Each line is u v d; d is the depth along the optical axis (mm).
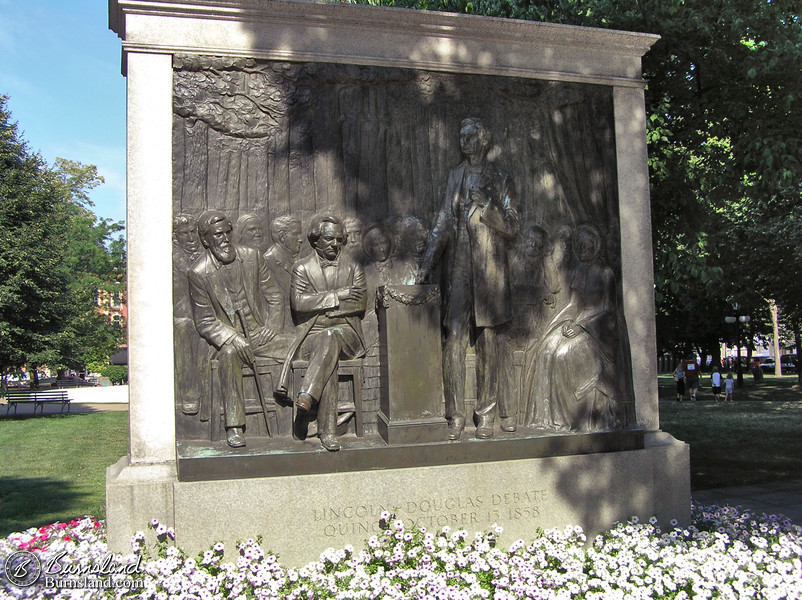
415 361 4902
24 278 20375
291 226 4957
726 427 14008
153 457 4578
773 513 7082
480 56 5406
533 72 5500
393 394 4848
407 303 4910
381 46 5191
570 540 4910
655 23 7926
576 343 5422
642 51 5793
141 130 4676
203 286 4727
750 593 4105
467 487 4883
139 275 4617
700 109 8562
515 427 5266
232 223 4863
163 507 4391
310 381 4742
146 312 4609
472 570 4344
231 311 4754
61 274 22219
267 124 4957
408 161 5242
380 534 4652
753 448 11180
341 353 4973
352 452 4676
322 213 5039
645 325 5652
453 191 5297
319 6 4977
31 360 20984
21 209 20984
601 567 4449
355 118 5148
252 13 4895
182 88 4781
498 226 5254
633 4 7984
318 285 4926
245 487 4465
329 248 4941
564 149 5578
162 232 4676
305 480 4562
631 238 5680
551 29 5480
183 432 4648
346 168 5109
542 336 5445
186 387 4688
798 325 23344
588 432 5301
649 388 5629
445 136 5332
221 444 4664
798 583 4258
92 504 7590
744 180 9258
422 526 4758
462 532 4672
